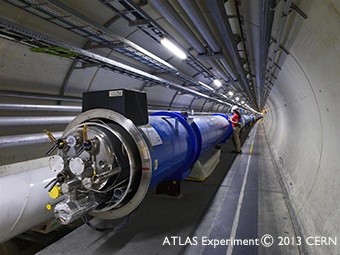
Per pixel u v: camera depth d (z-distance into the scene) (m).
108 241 2.38
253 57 4.79
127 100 2.10
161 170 2.37
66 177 1.73
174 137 2.78
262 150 8.32
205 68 5.67
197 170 4.45
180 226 2.72
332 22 1.63
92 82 5.16
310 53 2.29
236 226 2.75
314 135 3.03
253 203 3.44
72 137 1.75
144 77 5.64
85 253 2.18
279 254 2.22
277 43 2.82
